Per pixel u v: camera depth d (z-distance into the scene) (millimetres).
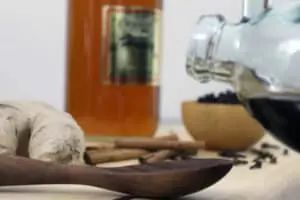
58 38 952
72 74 597
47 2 948
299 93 372
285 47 382
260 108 385
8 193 369
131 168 365
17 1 947
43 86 961
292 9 402
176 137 582
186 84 958
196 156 535
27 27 952
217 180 348
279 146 624
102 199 356
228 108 557
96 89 590
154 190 347
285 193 406
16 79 961
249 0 430
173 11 958
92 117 590
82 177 357
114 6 580
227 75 409
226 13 941
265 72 382
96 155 472
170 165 364
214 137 562
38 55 957
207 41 408
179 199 359
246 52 392
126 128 590
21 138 425
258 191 399
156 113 609
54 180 358
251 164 507
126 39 584
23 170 356
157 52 601
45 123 417
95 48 589
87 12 590
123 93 588
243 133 560
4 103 434
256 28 397
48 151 404
